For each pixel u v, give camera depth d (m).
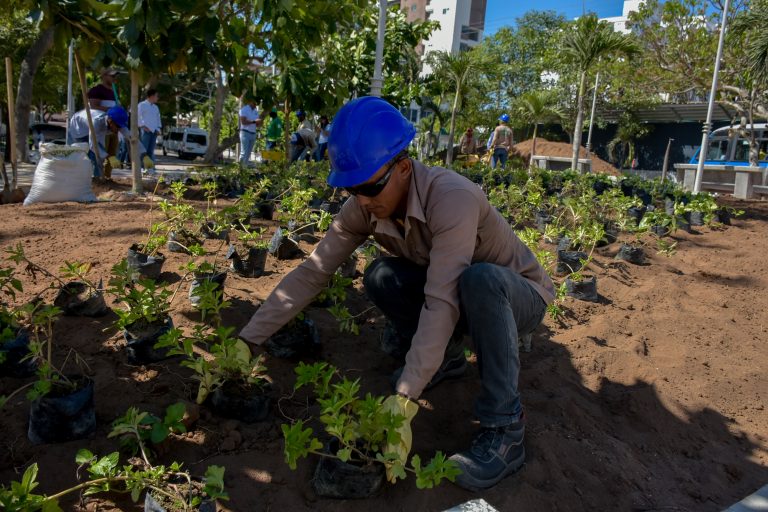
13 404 2.12
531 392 2.63
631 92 26.22
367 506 1.79
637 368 3.04
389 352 2.79
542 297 2.17
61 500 1.68
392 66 11.62
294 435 1.58
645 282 4.64
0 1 5.56
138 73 5.87
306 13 5.64
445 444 2.18
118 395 2.20
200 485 1.60
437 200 1.89
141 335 2.43
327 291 2.74
